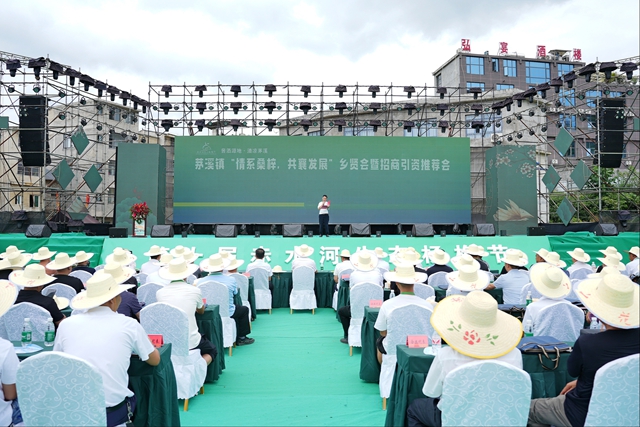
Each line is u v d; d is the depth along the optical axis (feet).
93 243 35.53
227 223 48.26
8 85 42.22
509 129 67.82
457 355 7.77
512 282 17.65
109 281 9.08
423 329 11.94
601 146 44.70
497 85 110.42
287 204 48.47
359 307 17.43
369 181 48.67
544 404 8.54
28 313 12.35
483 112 51.96
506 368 7.00
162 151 46.60
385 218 48.67
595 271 22.97
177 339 12.09
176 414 10.28
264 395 13.03
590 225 43.60
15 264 16.16
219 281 18.22
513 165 45.50
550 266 13.11
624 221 43.32
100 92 45.85
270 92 51.83
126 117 50.93
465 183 49.03
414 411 9.04
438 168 48.98
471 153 55.98
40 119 41.11
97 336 8.50
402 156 48.85
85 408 7.30
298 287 26.73
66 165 42.86
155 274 19.36
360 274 19.03
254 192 48.47
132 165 44.70
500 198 45.65
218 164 48.42
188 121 53.16
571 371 8.00
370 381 14.19
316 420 11.19
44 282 12.76
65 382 7.21
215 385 13.97
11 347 8.14
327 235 40.68
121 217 44.50
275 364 16.30
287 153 48.62
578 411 7.80
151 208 44.65
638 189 47.47
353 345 17.40
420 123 52.19
